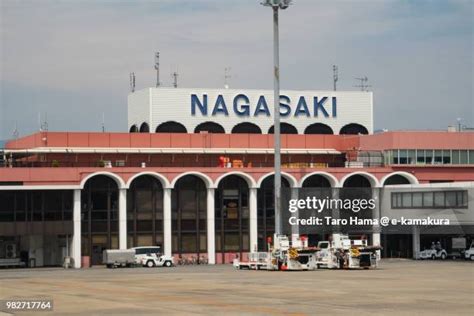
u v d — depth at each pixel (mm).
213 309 41000
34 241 101250
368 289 53344
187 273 76938
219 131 115500
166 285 58375
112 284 59938
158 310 40625
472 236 104375
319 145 115875
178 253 104688
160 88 113688
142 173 101375
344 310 40469
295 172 105500
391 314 38750
